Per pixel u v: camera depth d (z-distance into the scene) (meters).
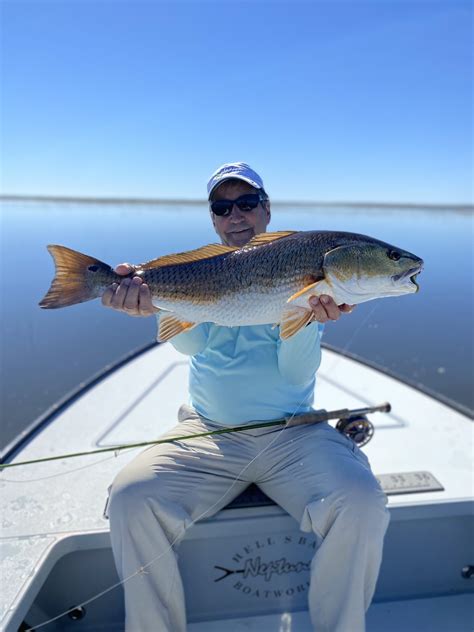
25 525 1.04
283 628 1.04
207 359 1.17
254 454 1.07
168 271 1.15
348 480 0.91
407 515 1.06
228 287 1.13
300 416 1.10
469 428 1.45
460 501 1.08
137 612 0.91
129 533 0.91
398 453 1.30
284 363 1.09
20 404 2.80
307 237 1.12
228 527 1.02
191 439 1.09
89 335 3.81
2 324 3.93
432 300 4.76
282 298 1.11
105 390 1.77
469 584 1.14
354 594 0.89
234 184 1.29
